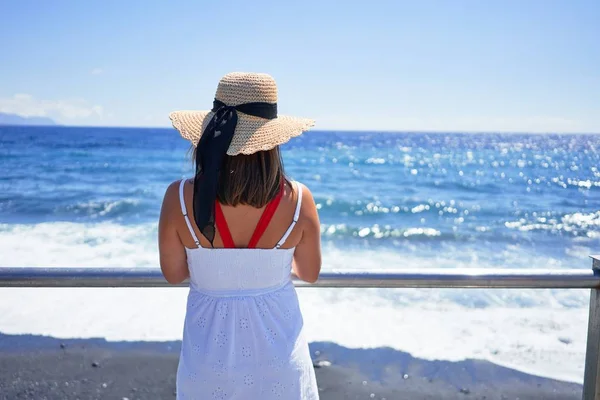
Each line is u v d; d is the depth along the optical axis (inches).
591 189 856.9
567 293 257.4
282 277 63.9
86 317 216.4
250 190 57.3
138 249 388.5
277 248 61.8
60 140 2140.7
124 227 489.1
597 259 73.3
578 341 200.1
